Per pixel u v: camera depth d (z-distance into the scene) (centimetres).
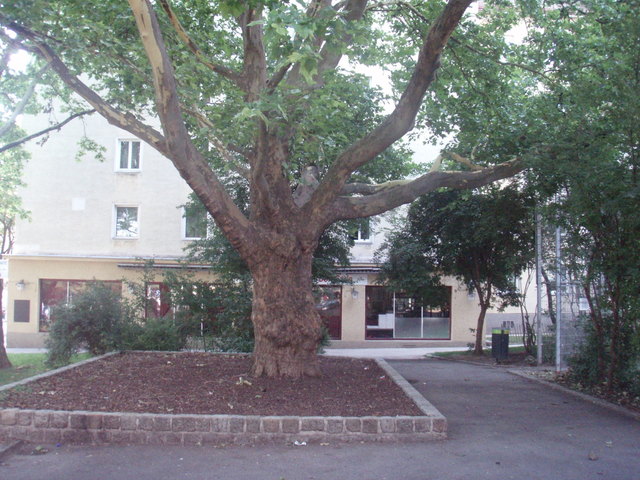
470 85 1183
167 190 2434
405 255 1816
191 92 927
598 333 1013
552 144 946
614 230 891
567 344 1334
